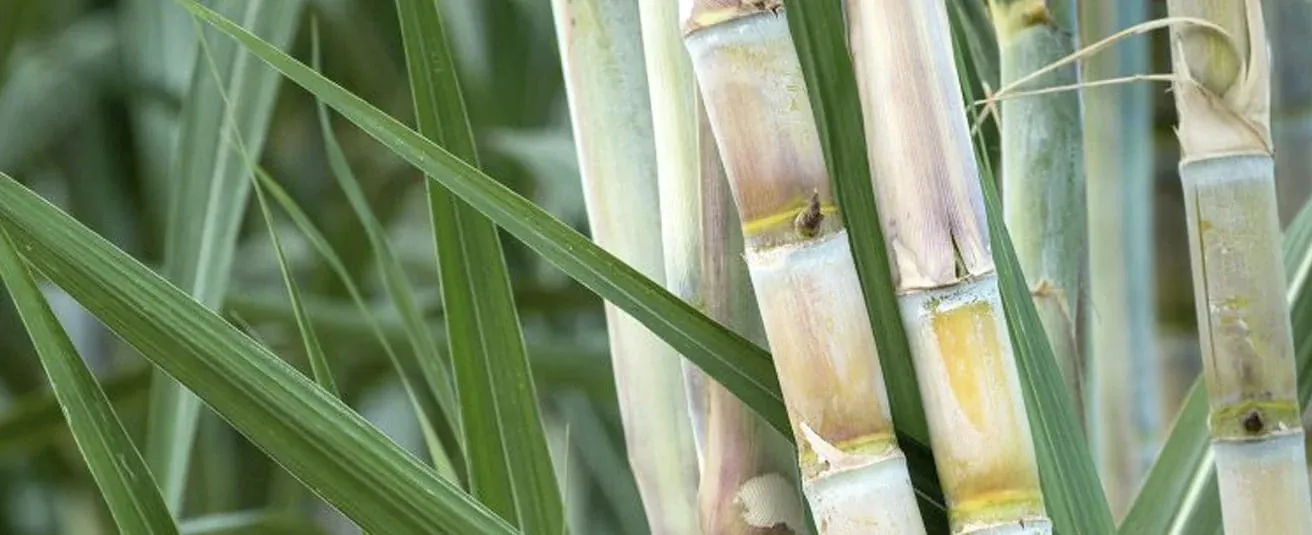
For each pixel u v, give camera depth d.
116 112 2.30
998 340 0.82
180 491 1.18
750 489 0.89
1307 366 1.01
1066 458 0.91
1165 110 1.50
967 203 0.82
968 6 1.16
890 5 0.82
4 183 0.80
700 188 0.89
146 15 2.16
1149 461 1.28
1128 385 1.26
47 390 1.61
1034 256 1.07
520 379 0.99
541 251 0.83
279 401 0.82
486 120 2.13
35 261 0.81
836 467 0.82
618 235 0.97
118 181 2.32
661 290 0.84
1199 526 1.04
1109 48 1.18
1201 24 0.91
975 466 0.82
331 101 0.83
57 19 2.35
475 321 0.99
